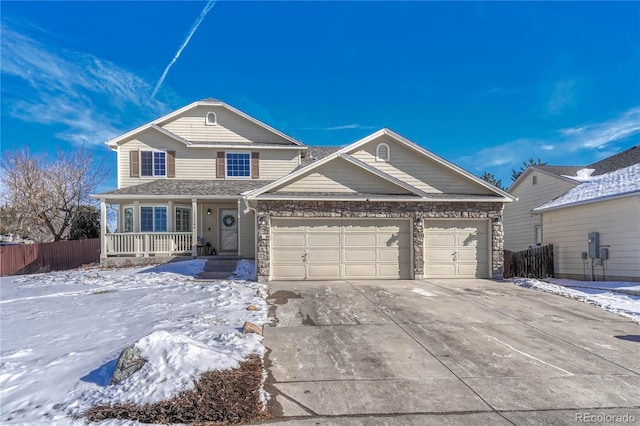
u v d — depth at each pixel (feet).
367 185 46.19
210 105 67.21
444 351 22.06
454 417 15.14
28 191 83.97
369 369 19.53
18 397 16.17
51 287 44.42
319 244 44.62
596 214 47.32
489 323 27.50
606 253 45.42
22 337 24.66
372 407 15.87
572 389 17.57
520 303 33.45
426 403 16.22
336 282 42.68
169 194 58.85
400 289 38.86
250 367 18.74
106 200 60.95
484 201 46.26
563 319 28.68
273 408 15.69
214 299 33.01
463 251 46.55
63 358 20.20
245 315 28.25
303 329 25.71
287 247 44.29
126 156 65.31
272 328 25.84
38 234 92.22
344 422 14.73
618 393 17.22
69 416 14.67
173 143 66.13
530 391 17.35
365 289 38.60
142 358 17.70
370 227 45.39
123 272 52.44
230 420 14.69
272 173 67.77
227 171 66.85
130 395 15.78
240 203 60.03
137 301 33.86
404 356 21.26
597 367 20.01
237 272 51.03
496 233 46.55
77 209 86.69
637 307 31.94
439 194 47.70
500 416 15.24
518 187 80.48
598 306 32.53
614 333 25.54
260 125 67.62
